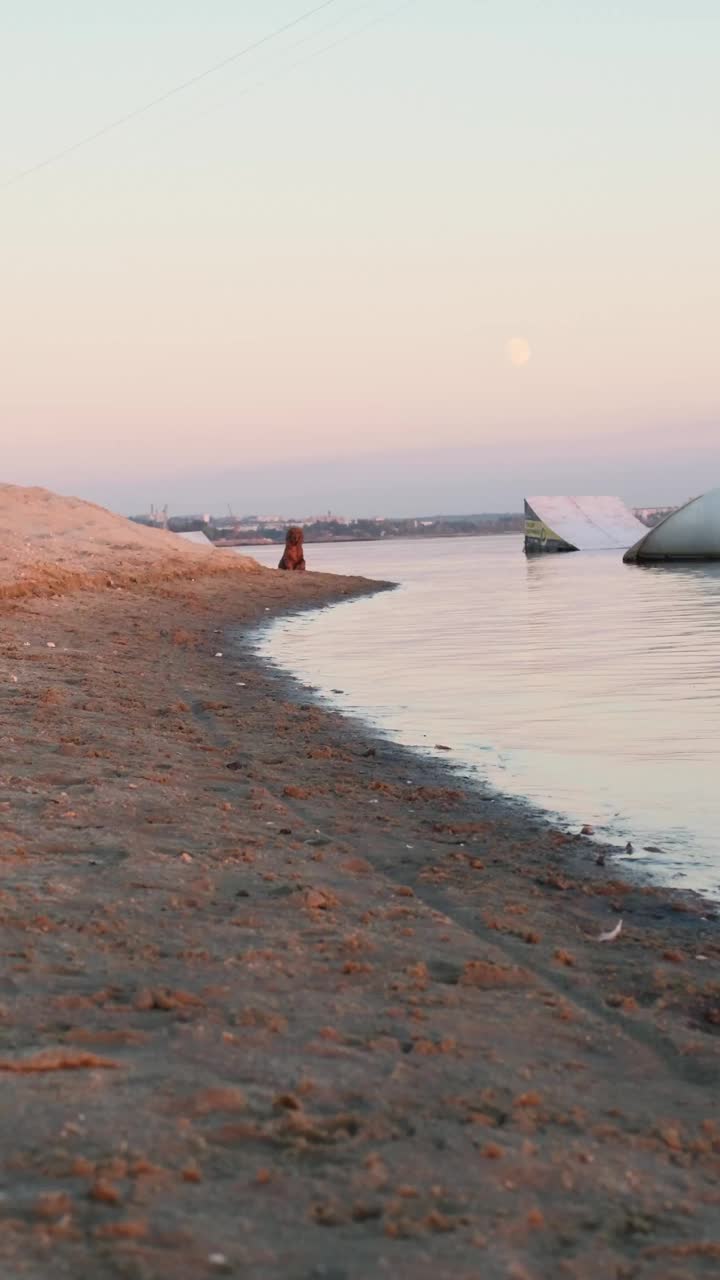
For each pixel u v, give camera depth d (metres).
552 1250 2.58
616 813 7.79
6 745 8.74
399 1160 2.91
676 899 5.98
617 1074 3.75
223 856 6.03
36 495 42.00
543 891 6.07
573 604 28.31
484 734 10.80
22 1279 2.25
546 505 75.38
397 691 13.79
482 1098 3.36
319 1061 3.51
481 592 34.69
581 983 4.65
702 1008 4.46
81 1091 3.13
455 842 7.02
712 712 11.62
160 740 9.71
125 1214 2.52
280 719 11.48
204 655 17.72
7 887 5.16
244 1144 2.92
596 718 11.49
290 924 4.95
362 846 6.73
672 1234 2.70
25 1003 3.83
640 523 76.38
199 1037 3.62
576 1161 3.01
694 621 22.36
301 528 47.38
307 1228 2.55
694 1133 3.32
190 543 42.66
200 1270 2.34
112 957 4.35
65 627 20.19
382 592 36.00
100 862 5.71
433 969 4.59
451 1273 2.42
